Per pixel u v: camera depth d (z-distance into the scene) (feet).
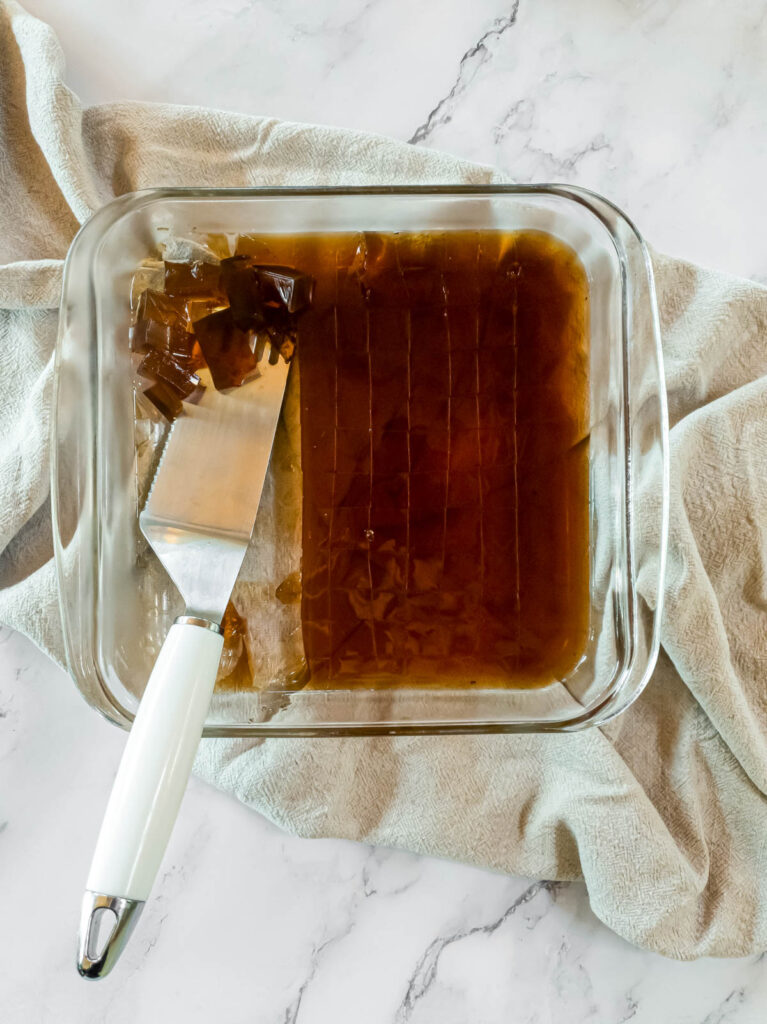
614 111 1.28
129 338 1.08
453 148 1.29
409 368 1.04
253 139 1.23
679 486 1.19
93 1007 1.21
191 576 0.98
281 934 1.23
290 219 1.07
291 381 1.04
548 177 1.29
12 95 1.25
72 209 1.21
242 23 1.29
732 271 1.29
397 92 1.29
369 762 1.22
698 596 1.16
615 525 1.08
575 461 1.07
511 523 1.06
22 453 1.21
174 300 1.04
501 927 1.24
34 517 1.26
